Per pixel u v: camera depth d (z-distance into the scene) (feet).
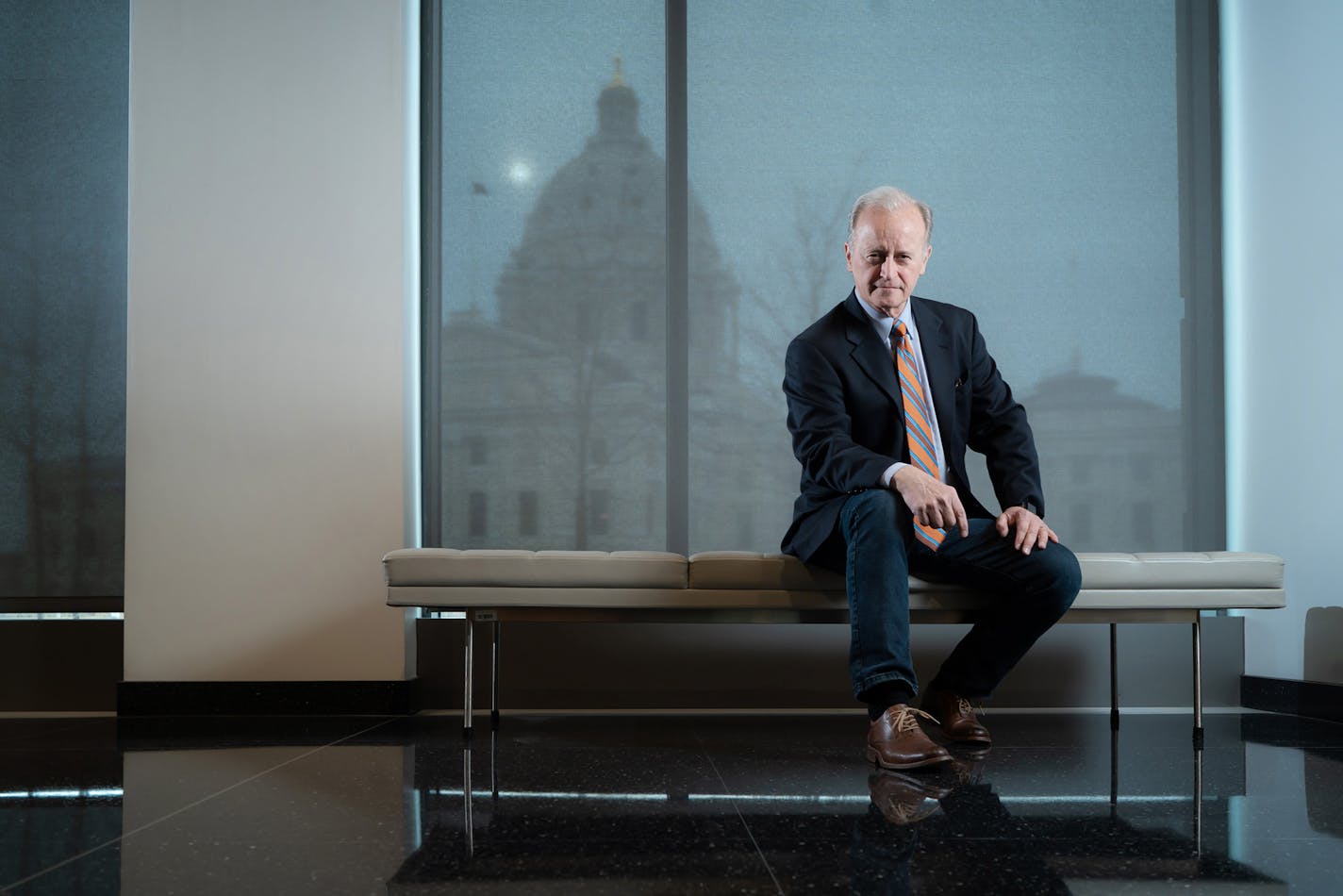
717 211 11.23
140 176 10.81
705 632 10.82
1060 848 5.04
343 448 10.68
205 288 10.77
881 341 8.19
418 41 11.33
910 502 7.13
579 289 11.19
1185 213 11.27
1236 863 4.78
